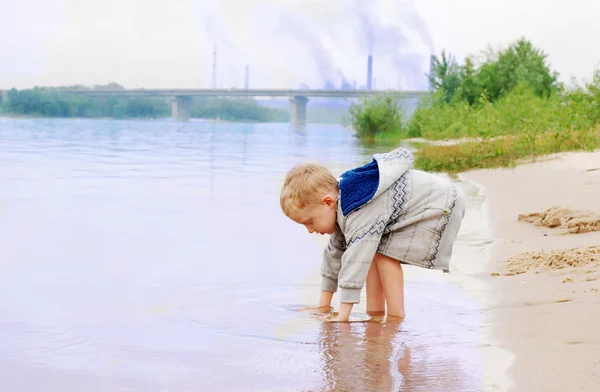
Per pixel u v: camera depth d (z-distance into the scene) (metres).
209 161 10.09
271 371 1.89
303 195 2.64
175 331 2.29
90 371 1.89
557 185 6.39
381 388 1.75
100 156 10.71
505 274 3.06
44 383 1.80
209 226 4.51
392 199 2.60
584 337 2.05
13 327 2.31
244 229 4.43
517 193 6.06
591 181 6.44
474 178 7.79
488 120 13.90
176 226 4.49
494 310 2.49
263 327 2.36
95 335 2.23
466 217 4.78
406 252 2.61
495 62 25.36
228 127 30.44
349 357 2.00
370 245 2.53
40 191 6.17
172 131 23.16
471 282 2.95
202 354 2.04
